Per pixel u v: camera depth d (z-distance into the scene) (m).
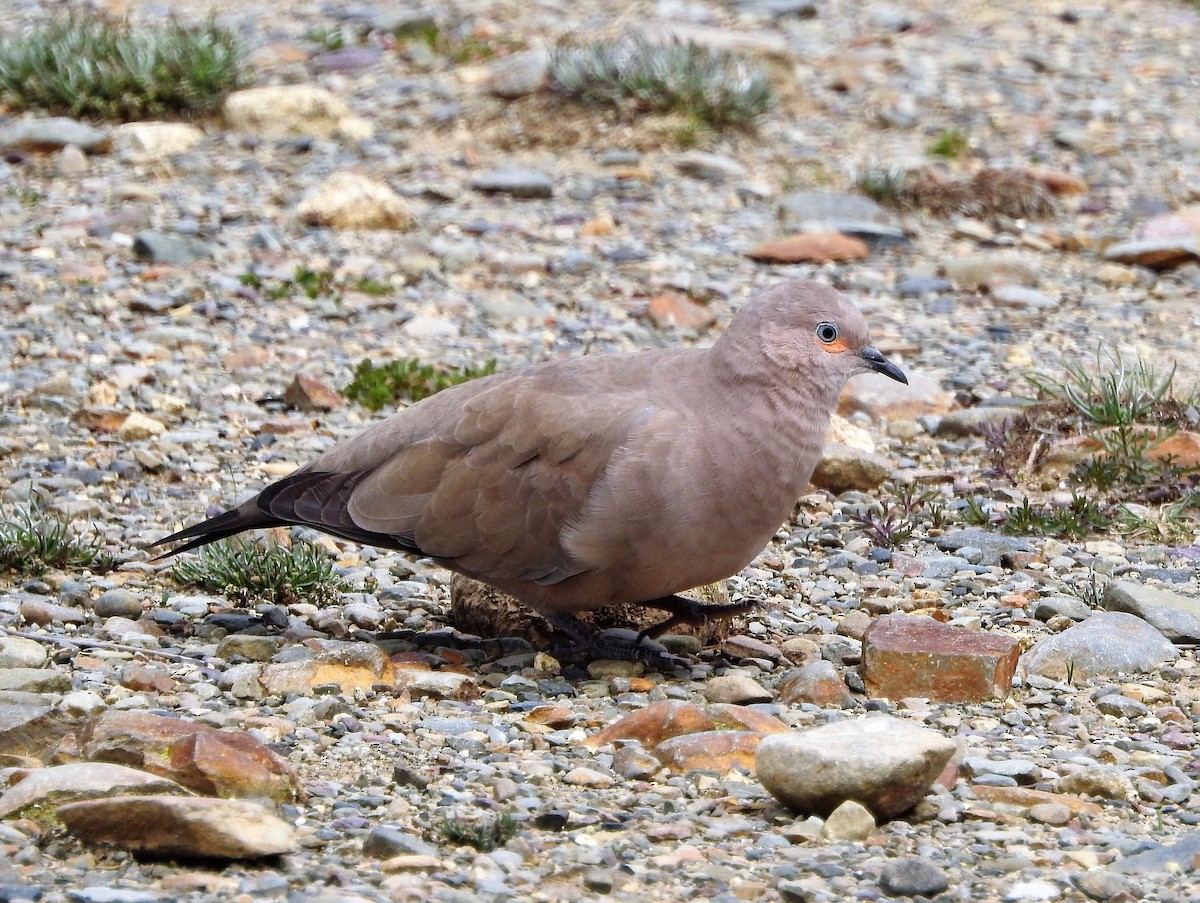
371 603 10.62
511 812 7.32
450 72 25.36
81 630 9.75
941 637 9.34
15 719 7.84
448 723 8.42
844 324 9.15
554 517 9.14
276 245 18.69
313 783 7.55
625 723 8.33
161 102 22.81
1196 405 14.16
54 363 15.09
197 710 8.41
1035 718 8.88
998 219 20.84
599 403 9.20
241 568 10.52
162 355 15.45
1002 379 15.61
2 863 6.45
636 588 9.26
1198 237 19.67
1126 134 24.44
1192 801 7.77
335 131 22.75
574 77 23.33
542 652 9.81
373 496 9.53
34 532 10.85
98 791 6.93
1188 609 10.37
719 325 16.97
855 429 13.84
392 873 6.67
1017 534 12.20
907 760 7.24
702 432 8.99
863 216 20.45
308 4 28.91
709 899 6.59
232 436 13.79
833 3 31.11
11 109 22.78
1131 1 31.97
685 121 22.88
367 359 15.06
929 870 6.71
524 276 18.19
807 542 11.95
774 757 7.35
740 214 20.66
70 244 18.33
